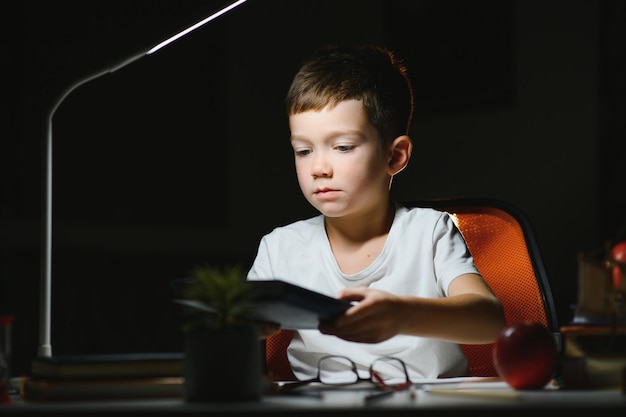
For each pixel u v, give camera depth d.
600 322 1.11
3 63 4.21
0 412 0.90
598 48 3.66
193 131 4.66
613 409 0.85
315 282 1.64
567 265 3.73
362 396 1.04
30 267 4.20
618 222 3.62
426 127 4.09
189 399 0.95
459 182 3.98
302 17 4.40
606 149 3.66
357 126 1.53
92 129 4.47
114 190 4.54
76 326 4.25
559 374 1.25
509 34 3.85
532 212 3.81
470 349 1.73
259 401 0.96
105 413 0.87
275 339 1.77
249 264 4.54
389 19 4.14
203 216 4.65
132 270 4.49
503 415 0.85
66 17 4.20
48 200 1.45
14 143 4.24
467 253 1.63
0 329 1.10
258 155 4.54
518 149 3.83
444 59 4.02
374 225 1.65
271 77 4.49
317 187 1.55
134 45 1.48
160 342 4.41
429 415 0.85
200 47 4.67
